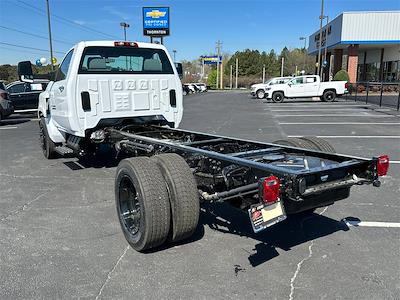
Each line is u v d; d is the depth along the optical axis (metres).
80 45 6.47
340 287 3.36
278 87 29.19
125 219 4.27
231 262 3.83
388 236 4.39
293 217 5.01
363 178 3.91
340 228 4.63
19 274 3.63
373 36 34.19
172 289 3.36
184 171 3.93
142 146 5.45
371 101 26.89
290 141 5.33
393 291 3.29
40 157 9.16
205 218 5.00
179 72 8.02
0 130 14.77
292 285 3.40
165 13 33.56
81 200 5.84
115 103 6.79
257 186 3.61
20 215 5.21
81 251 4.11
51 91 7.74
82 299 3.23
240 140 5.49
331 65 49.69
